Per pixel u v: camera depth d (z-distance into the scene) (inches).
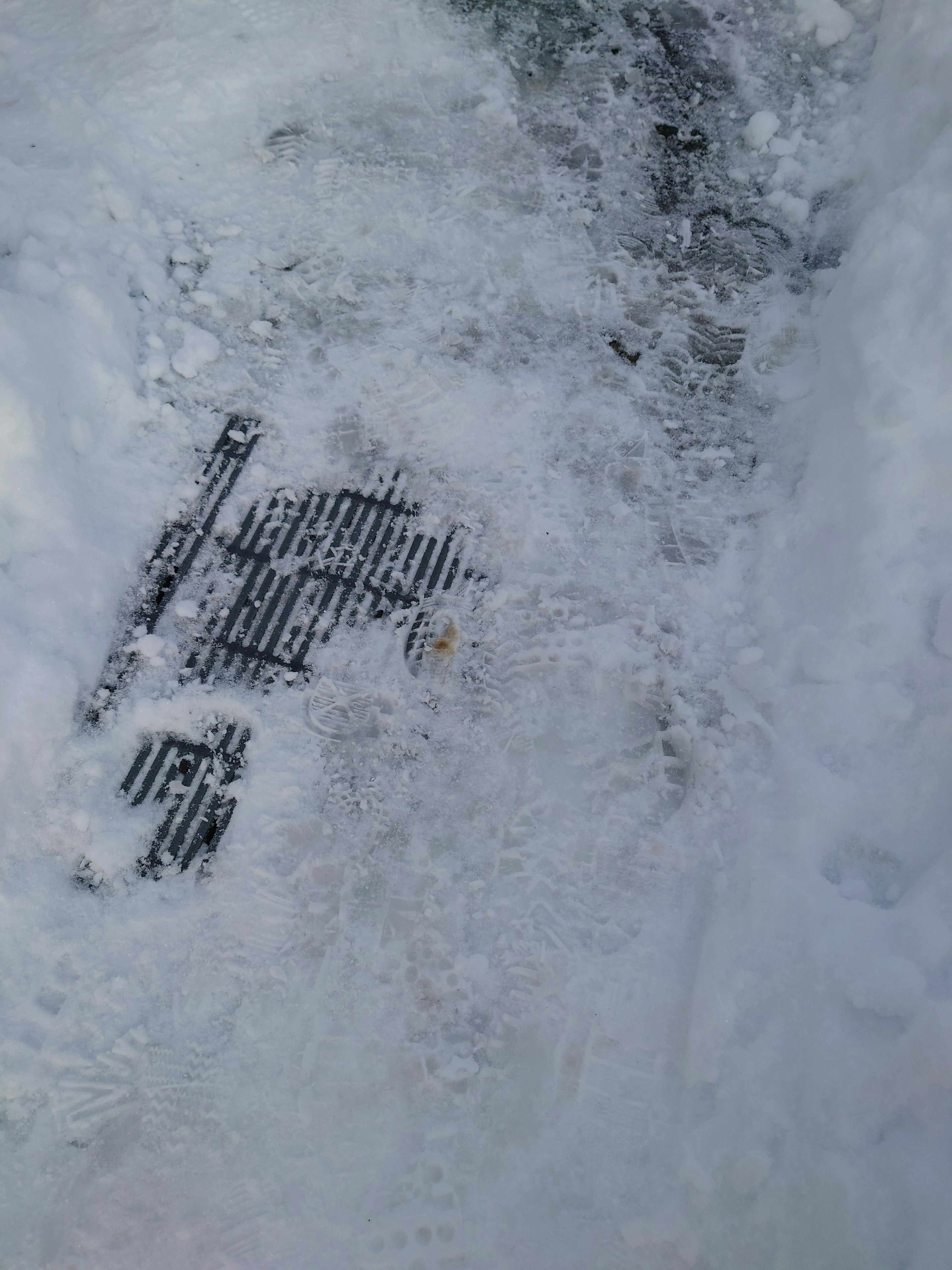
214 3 151.6
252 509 120.9
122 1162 89.3
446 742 110.0
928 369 109.7
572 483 125.8
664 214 145.6
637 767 109.8
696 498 125.4
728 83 157.6
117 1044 93.3
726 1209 85.9
